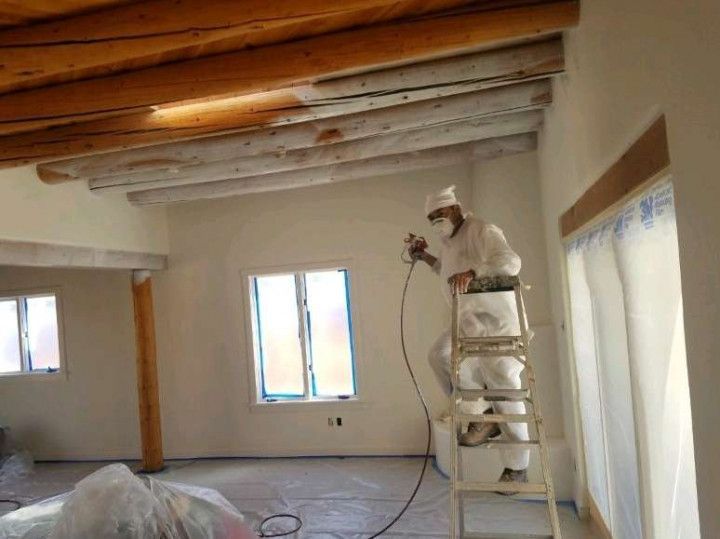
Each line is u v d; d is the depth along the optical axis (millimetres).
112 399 5520
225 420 5188
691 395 1247
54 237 3885
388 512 3602
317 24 2197
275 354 5238
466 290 2352
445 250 2740
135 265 4844
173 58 2311
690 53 1120
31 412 5715
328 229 4957
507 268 2352
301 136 3453
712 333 1102
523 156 3932
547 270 3842
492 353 2285
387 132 3393
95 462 5488
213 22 1733
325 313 5109
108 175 3824
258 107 2881
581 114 2322
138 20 1756
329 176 4395
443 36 2248
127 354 5488
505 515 3371
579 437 3246
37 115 2439
